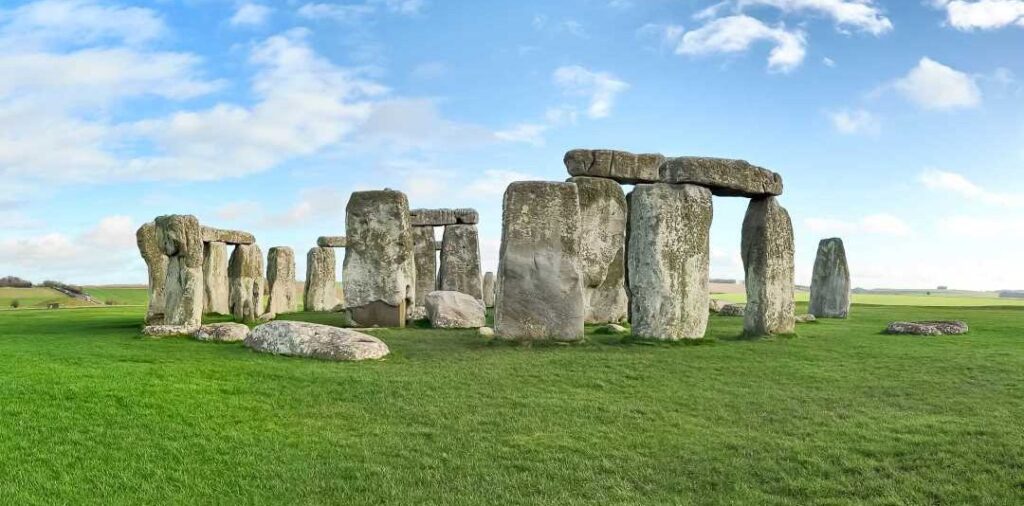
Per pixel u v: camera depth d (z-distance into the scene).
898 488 6.87
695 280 14.88
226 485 6.74
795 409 9.49
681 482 7.05
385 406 9.22
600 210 20.39
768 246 16.14
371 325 19.02
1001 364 12.33
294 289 29.02
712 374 11.55
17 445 7.19
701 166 14.84
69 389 8.95
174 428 7.98
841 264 23.81
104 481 6.64
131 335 16.20
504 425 8.61
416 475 7.07
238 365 11.02
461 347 14.16
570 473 7.20
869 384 10.91
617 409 9.33
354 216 19.33
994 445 7.82
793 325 16.86
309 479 6.92
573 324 14.45
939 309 28.64
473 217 29.45
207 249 25.69
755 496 6.74
